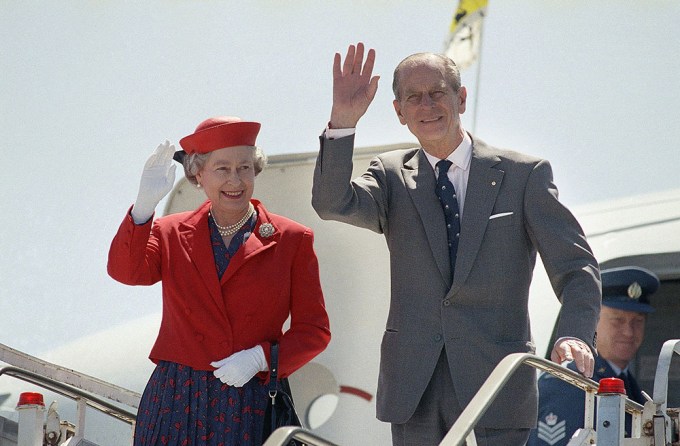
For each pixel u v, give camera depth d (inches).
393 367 572.7
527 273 579.5
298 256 581.9
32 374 623.2
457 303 568.7
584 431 563.8
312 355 569.9
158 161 557.6
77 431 637.3
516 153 588.4
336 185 561.9
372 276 784.3
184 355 559.5
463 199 584.4
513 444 567.8
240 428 552.1
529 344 573.6
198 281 567.5
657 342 970.1
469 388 559.5
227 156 568.7
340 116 562.6
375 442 764.0
